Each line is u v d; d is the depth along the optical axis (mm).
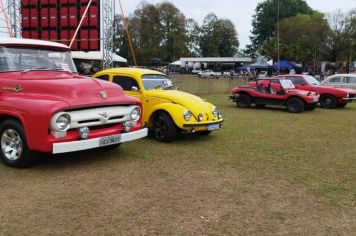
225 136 9664
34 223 4340
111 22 17500
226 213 4723
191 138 9242
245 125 11719
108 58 17516
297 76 18891
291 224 4453
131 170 6422
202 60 83188
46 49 7289
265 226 4387
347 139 9625
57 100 5973
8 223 4328
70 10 17125
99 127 6426
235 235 4156
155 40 84375
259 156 7582
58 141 5855
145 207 4852
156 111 8688
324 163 7137
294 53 59969
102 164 6734
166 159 7191
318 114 15180
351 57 58250
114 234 4117
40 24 17547
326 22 58094
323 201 5176
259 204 5035
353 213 4789
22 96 6266
